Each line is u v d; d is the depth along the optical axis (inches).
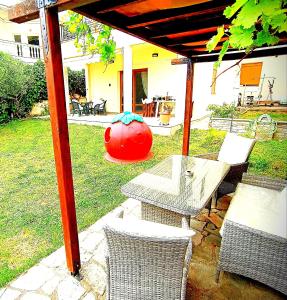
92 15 72.7
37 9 60.4
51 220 126.2
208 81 407.2
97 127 379.6
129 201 142.6
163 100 401.1
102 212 130.0
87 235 108.2
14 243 106.8
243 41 44.4
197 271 86.2
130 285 60.8
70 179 76.5
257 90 415.5
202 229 111.3
